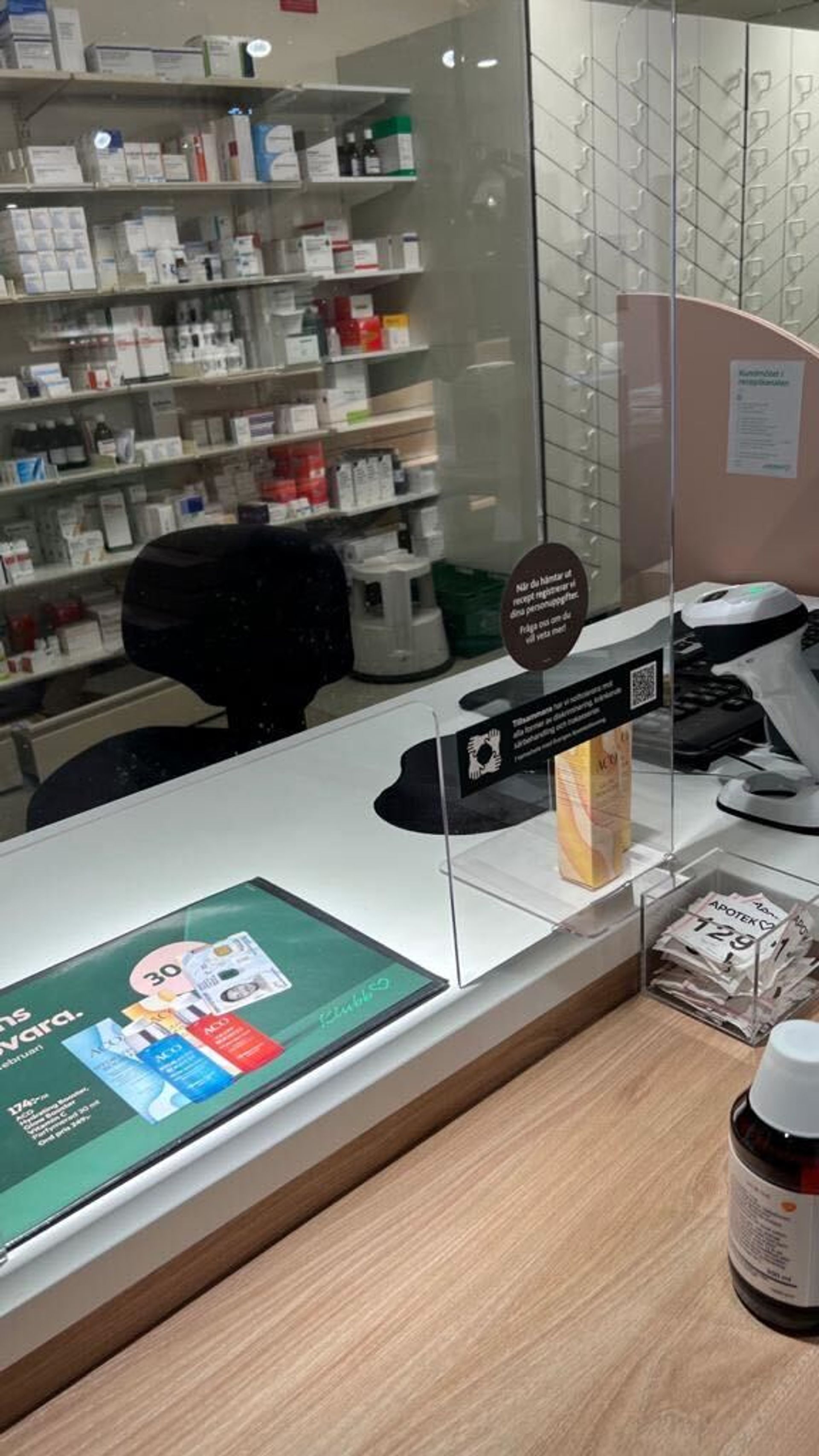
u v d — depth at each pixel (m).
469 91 1.57
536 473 0.93
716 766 1.32
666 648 1.02
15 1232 0.69
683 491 2.01
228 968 0.94
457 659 0.99
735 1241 0.69
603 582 0.96
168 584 1.75
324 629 1.51
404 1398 0.67
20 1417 0.67
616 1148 0.84
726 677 1.50
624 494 0.96
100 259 2.16
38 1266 0.68
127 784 1.74
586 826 0.97
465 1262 0.76
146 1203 0.72
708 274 3.59
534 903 0.99
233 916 1.02
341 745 1.38
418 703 1.24
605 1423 0.64
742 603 1.12
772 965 0.93
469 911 0.97
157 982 0.93
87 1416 0.67
